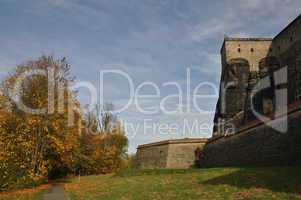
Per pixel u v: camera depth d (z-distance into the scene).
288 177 17.34
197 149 53.59
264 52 60.69
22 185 28.39
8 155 25.77
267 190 15.12
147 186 22.45
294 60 43.75
